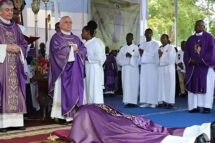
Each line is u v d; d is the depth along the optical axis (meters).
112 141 3.96
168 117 7.27
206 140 3.30
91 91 6.96
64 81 6.19
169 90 8.70
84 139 4.11
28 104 7.06
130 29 12.84
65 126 5.92
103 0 11.88
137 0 12.96
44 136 5.06
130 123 4.05
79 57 6.36
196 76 7.95
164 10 14.56
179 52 11.74
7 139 4.85
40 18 9.93
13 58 5.61
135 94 9.04
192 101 8.11
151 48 8.91
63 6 10.62
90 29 7.04
